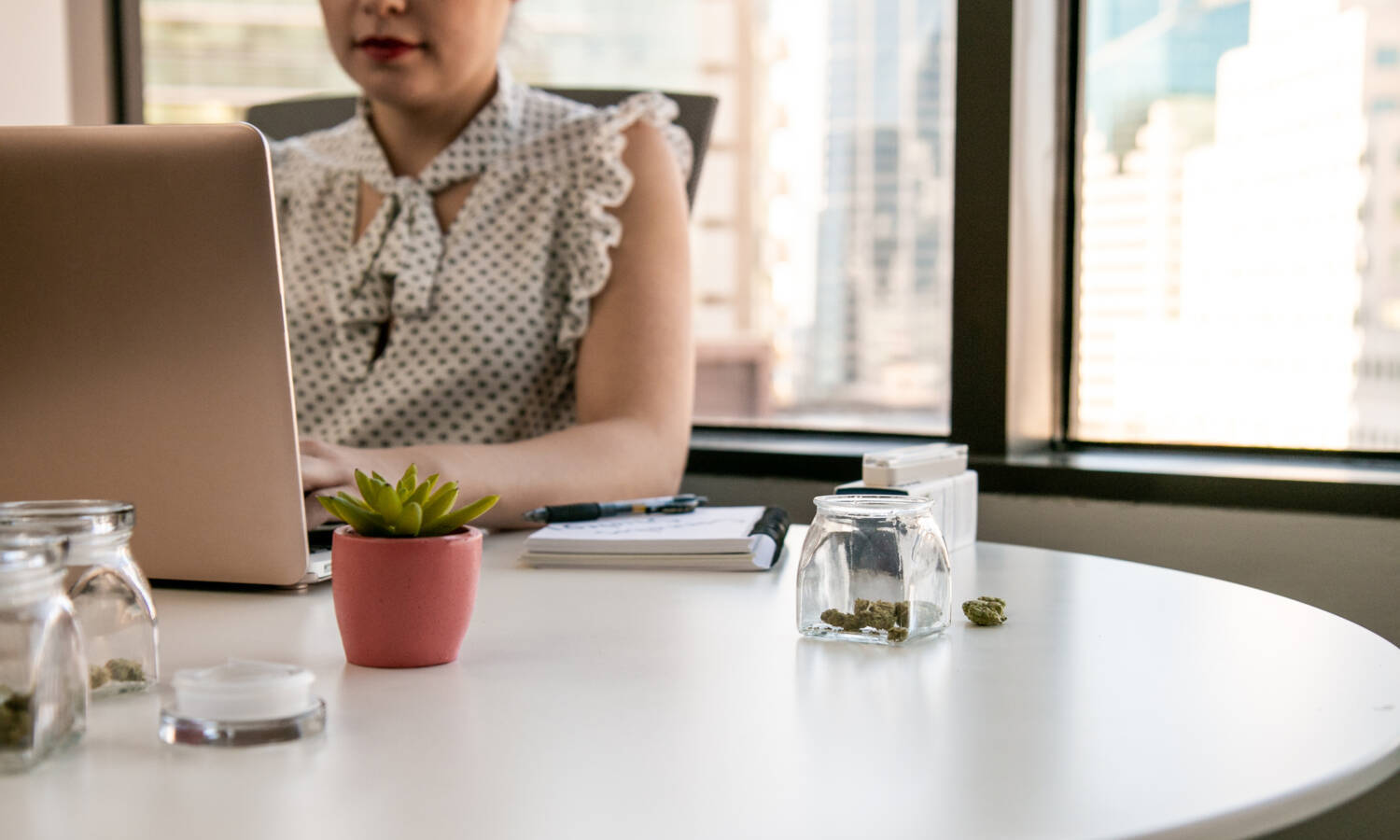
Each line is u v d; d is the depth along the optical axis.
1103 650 0.78
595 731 0.61
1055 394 1.98
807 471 2.01
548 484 1.27
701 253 2.46
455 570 0.73
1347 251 1.82
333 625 0.85
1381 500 1.59
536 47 2.29
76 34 2.45
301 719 0.59
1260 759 0.57
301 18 2.52
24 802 0.51
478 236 1.61
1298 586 1.64
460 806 0.51
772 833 0.48
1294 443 1.87
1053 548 1.79
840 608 0.80
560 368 1.61
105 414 0.88
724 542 1.04
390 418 1.54
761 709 0.65
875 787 0.53
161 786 0.53
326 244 1.66
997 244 1.86
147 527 0.92
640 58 2.44
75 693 0.57
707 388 2.45
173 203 0.83
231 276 0.84
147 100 2.54
